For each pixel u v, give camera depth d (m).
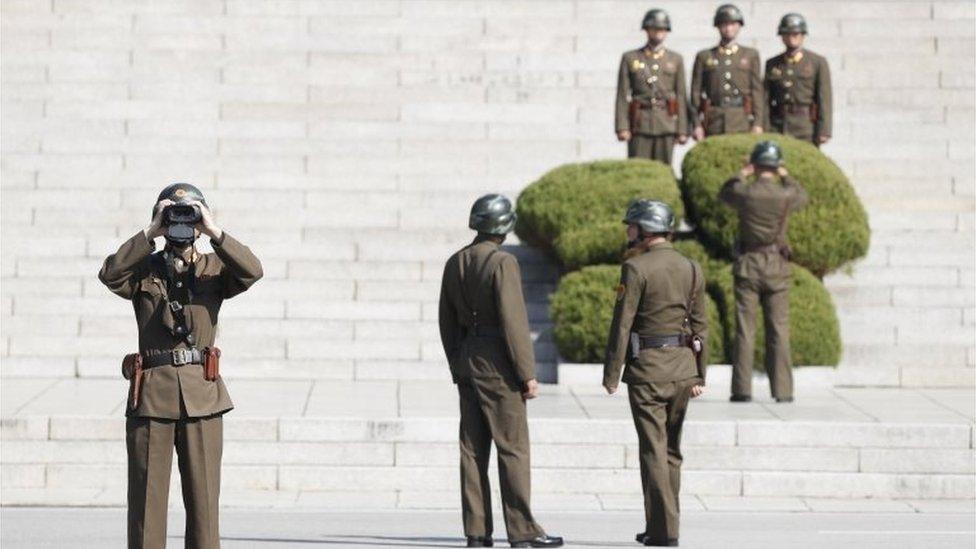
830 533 46.47
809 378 66.00
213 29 82.94
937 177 78.69
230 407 34.69
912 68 83.12
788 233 67.31
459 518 48.62
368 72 82.12
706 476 53.41
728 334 65.62
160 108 80.00
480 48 83.31
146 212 74.50
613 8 85.12
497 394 42.00
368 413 56.47
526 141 80.62
